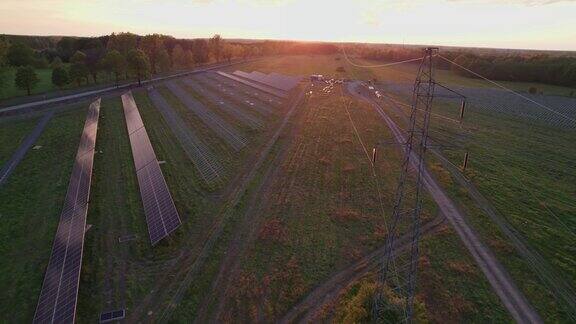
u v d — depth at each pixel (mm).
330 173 55719
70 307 27469
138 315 29500
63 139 66875
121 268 34562
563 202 48312
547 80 148250
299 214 44281
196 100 102812
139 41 153875
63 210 42062
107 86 117250
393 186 51781
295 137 72375
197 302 30891
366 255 37219
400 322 27656
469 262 36531
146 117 83688
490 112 96938
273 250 37594
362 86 131750
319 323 29219
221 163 58594
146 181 48750
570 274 35281
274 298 31484
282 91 117688
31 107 87188
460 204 47312
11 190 48188
